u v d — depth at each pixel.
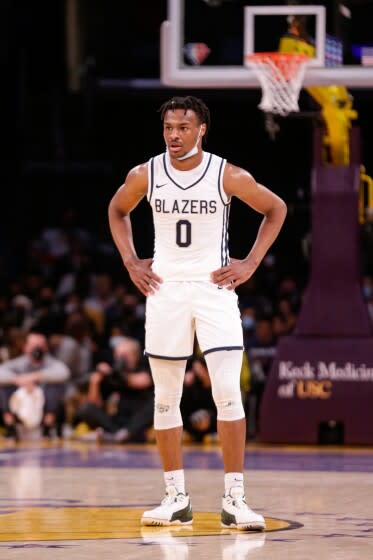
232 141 38.75
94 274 33.03
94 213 38.84
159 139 39.75
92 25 35.25
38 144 39.38
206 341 9.35
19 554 7.61
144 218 38.34
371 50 19.72
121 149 39.81
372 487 12.59
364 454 18.55
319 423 20.53
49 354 24.25
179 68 19.67
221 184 9.36
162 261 9.46
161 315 9.41
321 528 9.05
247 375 21.91
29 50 39.44
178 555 7.58
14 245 38.50
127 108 39.56
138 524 9.30
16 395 22.69
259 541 8.30
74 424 23.36
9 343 24.05
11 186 38.97
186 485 12.74
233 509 9.06
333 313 20.61
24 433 23.44
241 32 20.70
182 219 9.35
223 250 9.47
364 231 21.67
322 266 20.69
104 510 10.24
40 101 39.41
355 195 20.59
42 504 10.73
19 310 26.84
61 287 31.39
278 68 19.27
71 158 39.25
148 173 9.46
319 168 20.83
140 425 21.80
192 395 21.98
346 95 20.73
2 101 39.41
